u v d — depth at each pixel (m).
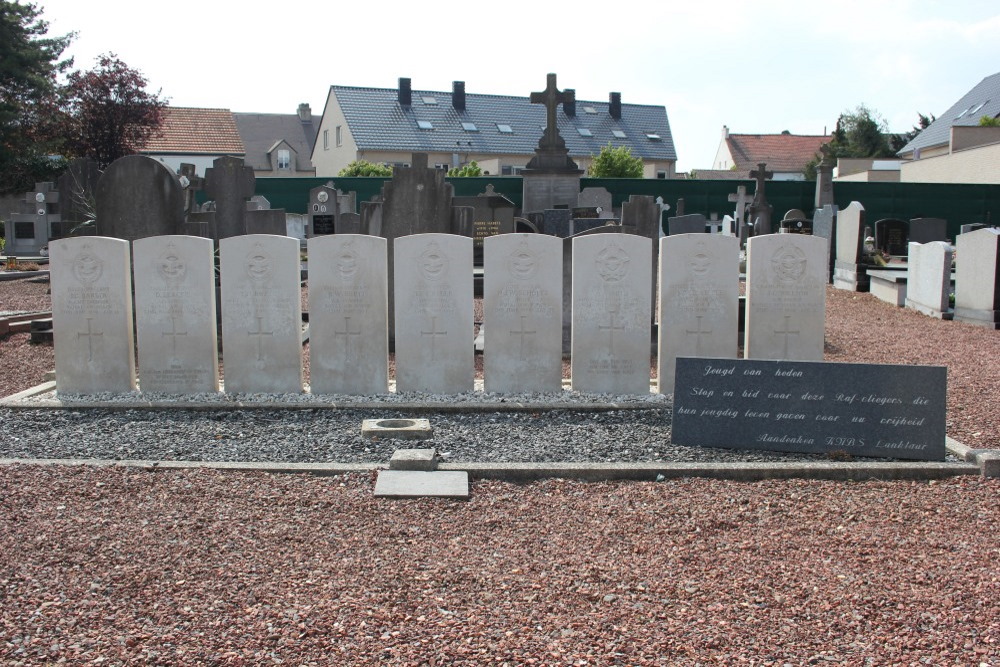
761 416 6.51
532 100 25.28
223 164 14.55
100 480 5.65
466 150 47.16
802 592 4.08
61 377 8.46
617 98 53.41
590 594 4.04
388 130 47.03
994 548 4.64
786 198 33.94
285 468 5.93
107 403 7.84
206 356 8.41
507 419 7.44
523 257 8.22
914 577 4.25
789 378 6.46
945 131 51.53
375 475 5.85
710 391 6.60
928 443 6.24
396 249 8.27
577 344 8.34
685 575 4.27
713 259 8.18
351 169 40.22
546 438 6.81
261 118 61.84
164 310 8.37
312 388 8.44
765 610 3.90
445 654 3.48
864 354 11.19
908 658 3.49
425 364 8.38
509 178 33.12
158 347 8.42
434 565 4.36
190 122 50.44
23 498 5.26
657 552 4.57
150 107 41.25
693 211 33.84
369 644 3.56
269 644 3.55
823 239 8.18
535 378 8.38
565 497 5.48
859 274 18.84
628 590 4.10
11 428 7.15
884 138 69.00
